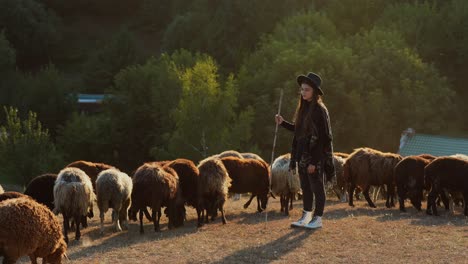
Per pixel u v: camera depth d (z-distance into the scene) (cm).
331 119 5328
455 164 1309
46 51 9556
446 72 6756
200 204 1320
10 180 4409
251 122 5000
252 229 1186
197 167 1381
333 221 1222
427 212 1343
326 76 5400
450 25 6612
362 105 5331
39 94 6719
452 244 1012
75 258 1010
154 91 5469
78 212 1213
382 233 1099
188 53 6034
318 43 5788
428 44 6588
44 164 4281
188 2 9538
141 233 1262
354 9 7306
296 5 7362
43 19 9838
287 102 5200
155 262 958
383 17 7025
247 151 4912
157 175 1265
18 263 996
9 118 4344
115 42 8406
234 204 1773
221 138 4725
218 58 7000
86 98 7525
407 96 5372
